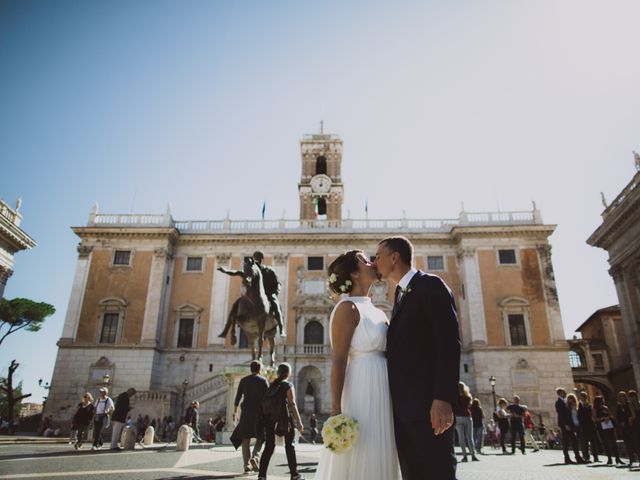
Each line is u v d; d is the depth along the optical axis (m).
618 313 45.06
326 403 36.25
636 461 12.70
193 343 39.47
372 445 2.93
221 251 42.53
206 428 33.12
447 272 41.62
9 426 35.25
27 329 46.00
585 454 12.60
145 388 36.69
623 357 43.81
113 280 40.34
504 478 7.91
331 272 3.70
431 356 3.11
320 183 54.66
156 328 38.69
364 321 3.25
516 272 40.16
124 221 42.88
